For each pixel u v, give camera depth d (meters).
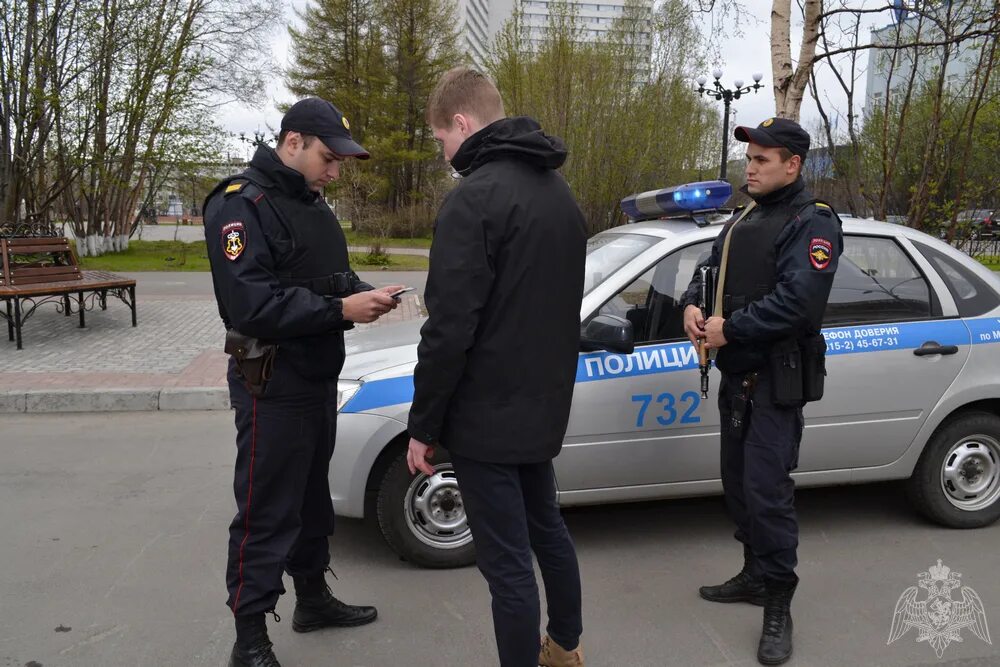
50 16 16.06
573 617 2.51
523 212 2.11
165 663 2.71
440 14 40.03
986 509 3.88
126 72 18.33
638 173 18.30
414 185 40.66
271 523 2.50
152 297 12.20
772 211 2.80
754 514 2.74
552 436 2.27
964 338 3.73
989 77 6.98
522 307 2.15
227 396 6.25
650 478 3.54
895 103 7.89
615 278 3.50
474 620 3.04
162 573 3.40
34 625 2.95
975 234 7.38
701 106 19.88
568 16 18.31
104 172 18.83
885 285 3.72
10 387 6.21
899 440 3.70
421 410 2.17
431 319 2.09
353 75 39.25
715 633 2.94
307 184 2.48
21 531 3.83
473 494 2.26
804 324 2.62
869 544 3.73
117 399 6.12
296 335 2.36
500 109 2.32
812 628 2.95
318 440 2.65
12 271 8.01
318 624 2.94
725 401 2.93
